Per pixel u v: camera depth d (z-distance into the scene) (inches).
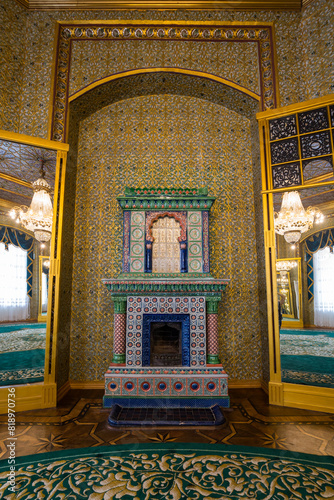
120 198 153.2
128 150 177.0
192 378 133.1
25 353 135.9
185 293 140.6
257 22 163.3
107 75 163.2
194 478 81.5
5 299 135.9
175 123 179.5
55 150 152.8
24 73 159.3
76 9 165.2
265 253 149.1
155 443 100.9
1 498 73.0
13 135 145.0
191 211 156.3
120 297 140.7
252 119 175.3
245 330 164.1
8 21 155.3
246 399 143.9
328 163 141.0
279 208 149.5
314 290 139.0
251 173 175.9
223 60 164.7
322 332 135.9
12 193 143.0
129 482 79.7
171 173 175.3
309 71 156.7
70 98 160.1
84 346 162.6
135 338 138.0
